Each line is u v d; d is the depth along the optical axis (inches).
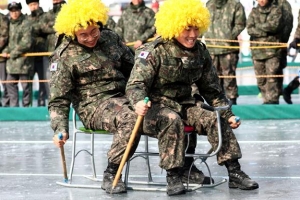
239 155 330.3
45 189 349.1
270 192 328.2
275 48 682.8
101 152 477.7
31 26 725.3
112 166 333.1
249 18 693.9
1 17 729.0
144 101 307.0
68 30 330.6
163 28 319.9
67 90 333.4
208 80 337.7
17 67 727.1
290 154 450.9
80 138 555.8
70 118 684.1
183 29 318.3
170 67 322.7
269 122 653.9
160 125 318.0
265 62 690.8
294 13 807.1
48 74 751.1
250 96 953.5
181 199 315.3
